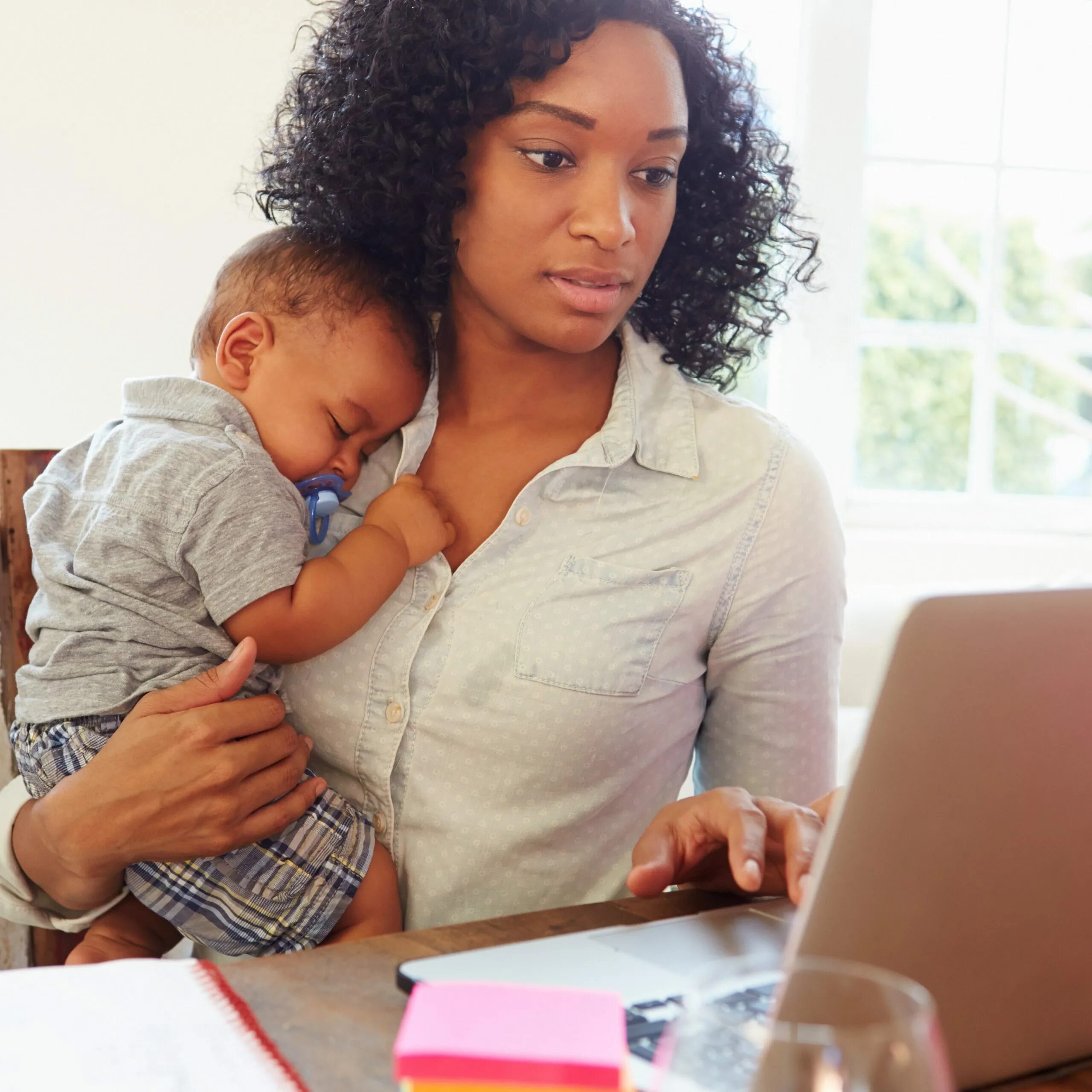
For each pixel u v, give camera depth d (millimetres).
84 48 2102
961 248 2588
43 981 641
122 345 2184
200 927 1008
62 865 951
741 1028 336
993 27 2518
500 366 1084
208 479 986
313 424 1062
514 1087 377
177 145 2150
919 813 515
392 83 1003
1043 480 2680
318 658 1042
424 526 1035
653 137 954
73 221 2137
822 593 1096
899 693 499
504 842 1020
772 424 1112
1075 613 532
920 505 2568
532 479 1072
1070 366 2652
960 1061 565
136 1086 531
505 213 964
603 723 1016
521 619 1013
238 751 928
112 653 993
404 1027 402
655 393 1113
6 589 1165
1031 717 527
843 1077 318
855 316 2479
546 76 926
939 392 2619
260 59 2158
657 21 979
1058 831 549
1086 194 2615
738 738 1132
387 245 1097
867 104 2430
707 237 1186
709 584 1054
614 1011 414
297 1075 554
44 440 2182
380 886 1026
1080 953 582
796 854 744
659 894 776
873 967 528
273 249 1106
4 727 1174
